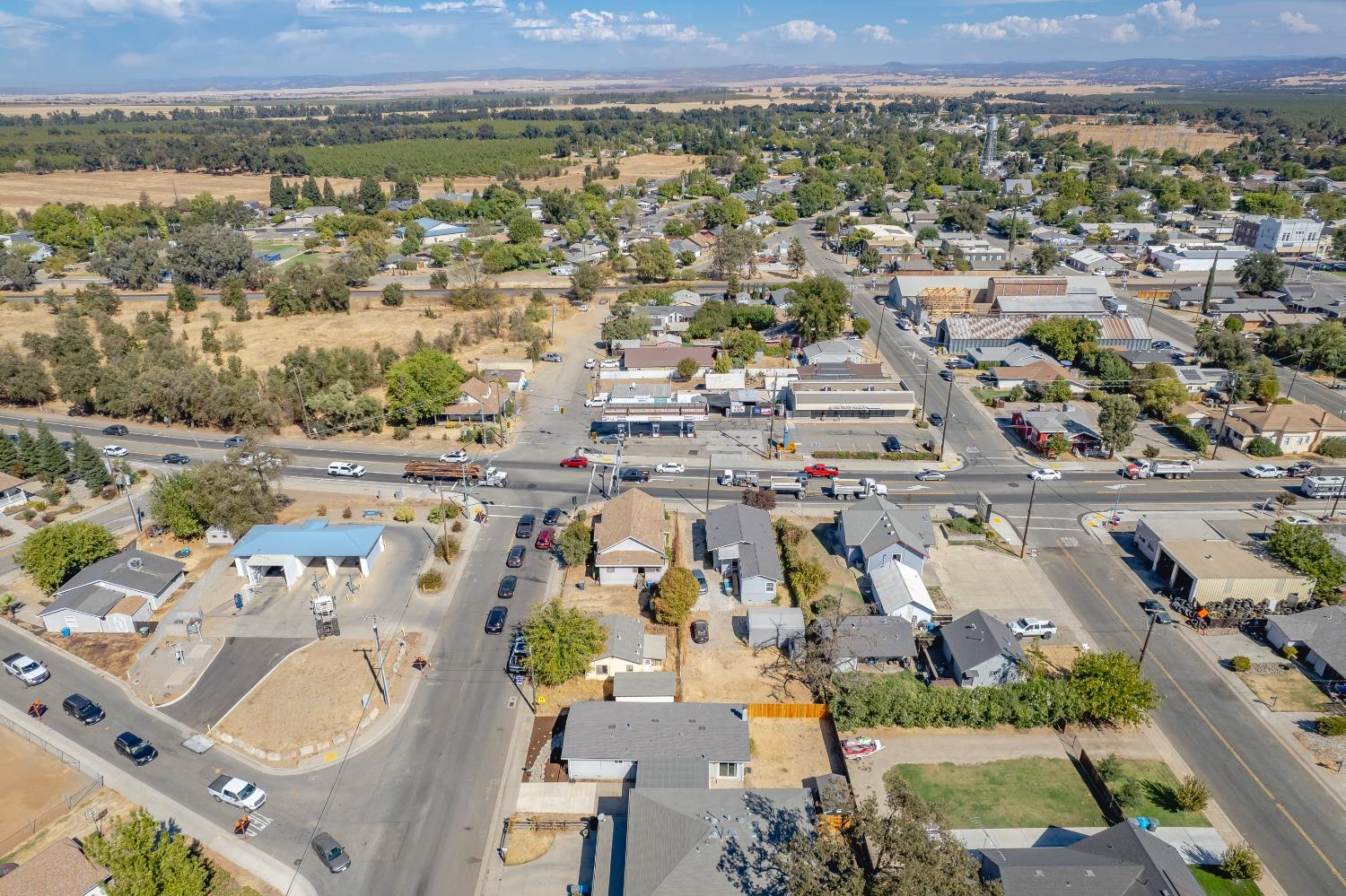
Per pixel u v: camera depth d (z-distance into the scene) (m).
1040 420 116.25
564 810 57.06
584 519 95.31
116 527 96.50
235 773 60.25
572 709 62.59
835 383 129.25
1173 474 105.75
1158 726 64.81
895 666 71.19
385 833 55.12
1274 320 163.38
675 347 146.50
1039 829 55.22
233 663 72.06
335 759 61.41
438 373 121.31
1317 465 107.38
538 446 116.94
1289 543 79.88
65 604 77.25
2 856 53.09
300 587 83.25
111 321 171.75
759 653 73.31
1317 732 63.75
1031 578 84.06
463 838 54.88
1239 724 64.75
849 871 44.25
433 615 78.44
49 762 61.31
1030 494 101.75
